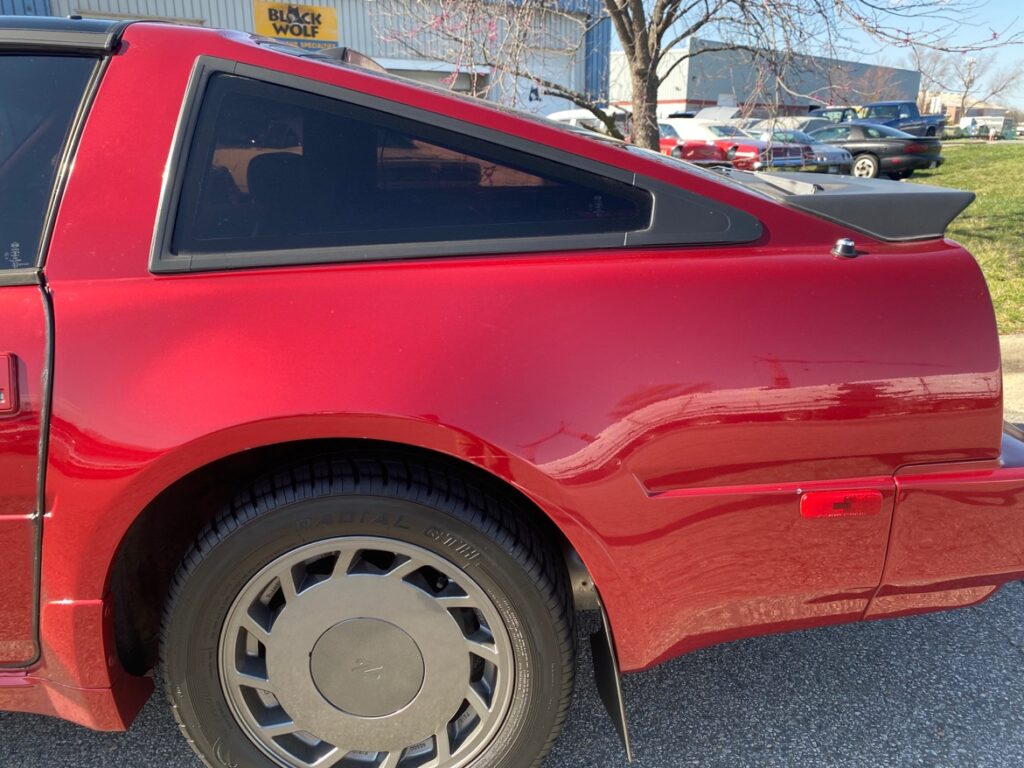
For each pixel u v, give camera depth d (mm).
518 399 1442
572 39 5254
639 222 1581
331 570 1557
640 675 2166
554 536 1678
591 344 1471
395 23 5117
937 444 1559
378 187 1543
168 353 1409
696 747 1900
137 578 1657
